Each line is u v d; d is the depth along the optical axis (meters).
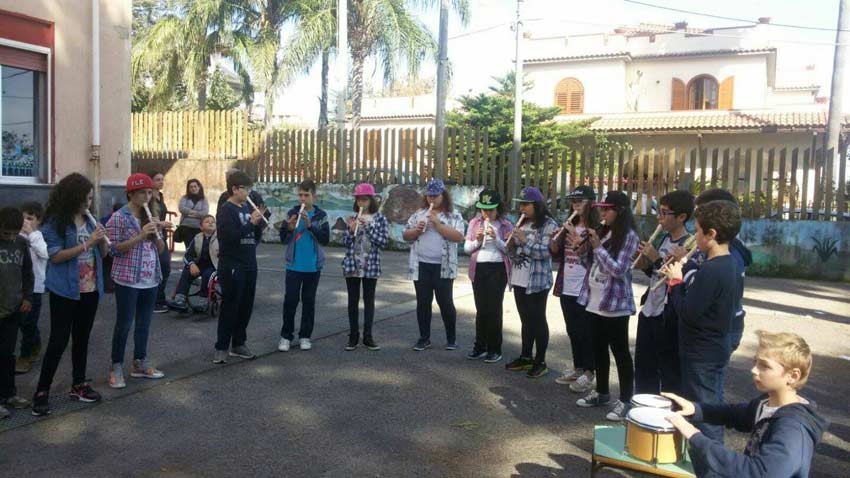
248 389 6.05
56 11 10.02
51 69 9.99
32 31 9.72
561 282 6.21
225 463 4.55
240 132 18.50
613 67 31.81
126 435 5.00
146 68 24.31
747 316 9.55
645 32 31.81
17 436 4.92
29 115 9.93
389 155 17.05
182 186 19.02
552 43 32.88
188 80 23.59
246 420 5.33
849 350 7.77
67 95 10.26
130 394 5.84
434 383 6.31
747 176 13.78
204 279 8.72
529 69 33.22
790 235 13.43
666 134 27.19
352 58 23.23
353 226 7.34
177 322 8.40
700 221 3.74
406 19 22.58
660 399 3.64
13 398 5.43
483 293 7.00
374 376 6.49
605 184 14.99
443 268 7.33
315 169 17.75
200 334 7.85
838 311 10.02
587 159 15.16
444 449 4.84
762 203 13.75
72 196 5.28
